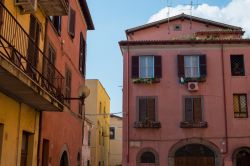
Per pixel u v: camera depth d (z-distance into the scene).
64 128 17.67
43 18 14.32
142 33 30.44
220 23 30.02
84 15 22.52
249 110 26.33
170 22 30.48
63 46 17.28
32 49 12.82
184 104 26.70
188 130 26.33
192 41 27.25
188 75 27.20
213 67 27.19
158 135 26.33
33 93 11.28
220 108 26.53
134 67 27.42
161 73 27.22
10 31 10.82
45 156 14.90
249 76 26.88
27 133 13.31
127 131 26.50
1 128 10.81
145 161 26.14
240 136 26.06
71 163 19.27
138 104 26.89
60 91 13.96
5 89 10.77
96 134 36.50
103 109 42.09
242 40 27.09
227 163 25.69
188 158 26.03
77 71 20.58
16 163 11.78
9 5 11.00
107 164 45.19
